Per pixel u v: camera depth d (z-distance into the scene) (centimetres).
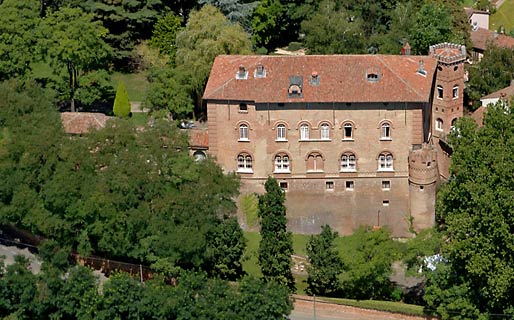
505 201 12638
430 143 16150
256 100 15225
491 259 12744
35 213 14012
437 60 16175
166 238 13575
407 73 15588
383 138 15400
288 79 15400
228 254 14000
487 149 13150
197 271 13738
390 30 18912
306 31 18650
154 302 12769
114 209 13725
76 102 18862
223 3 19625
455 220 13088
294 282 14550
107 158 14075
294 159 15575
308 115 15350
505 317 12988
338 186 15688
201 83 17862
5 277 13075
